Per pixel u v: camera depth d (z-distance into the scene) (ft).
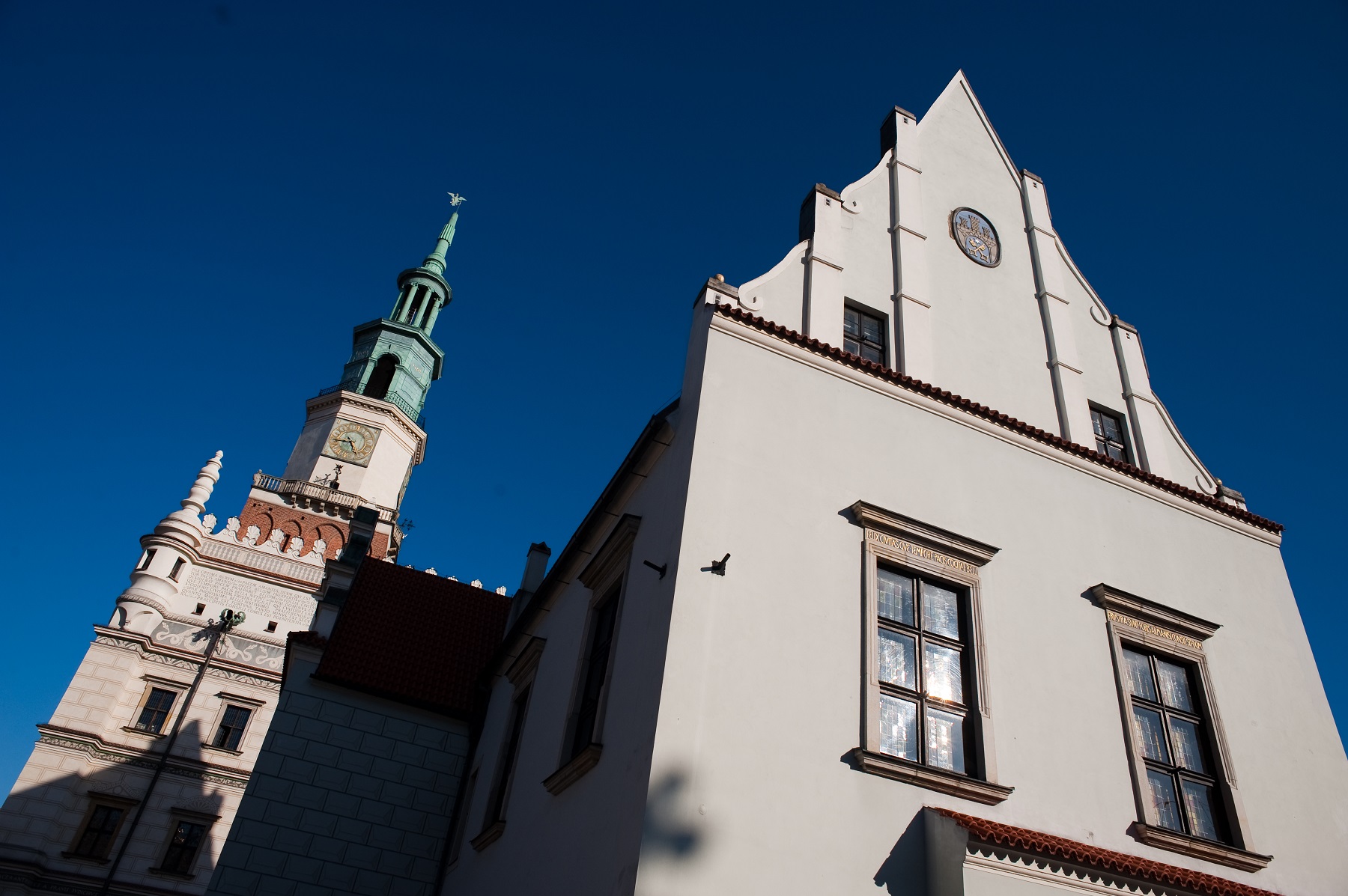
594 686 36.19
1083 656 36.27
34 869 102.83
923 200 50.01
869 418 37.40
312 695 54.29
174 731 116.57
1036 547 38.27
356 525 67.31
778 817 26.50
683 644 28.12
